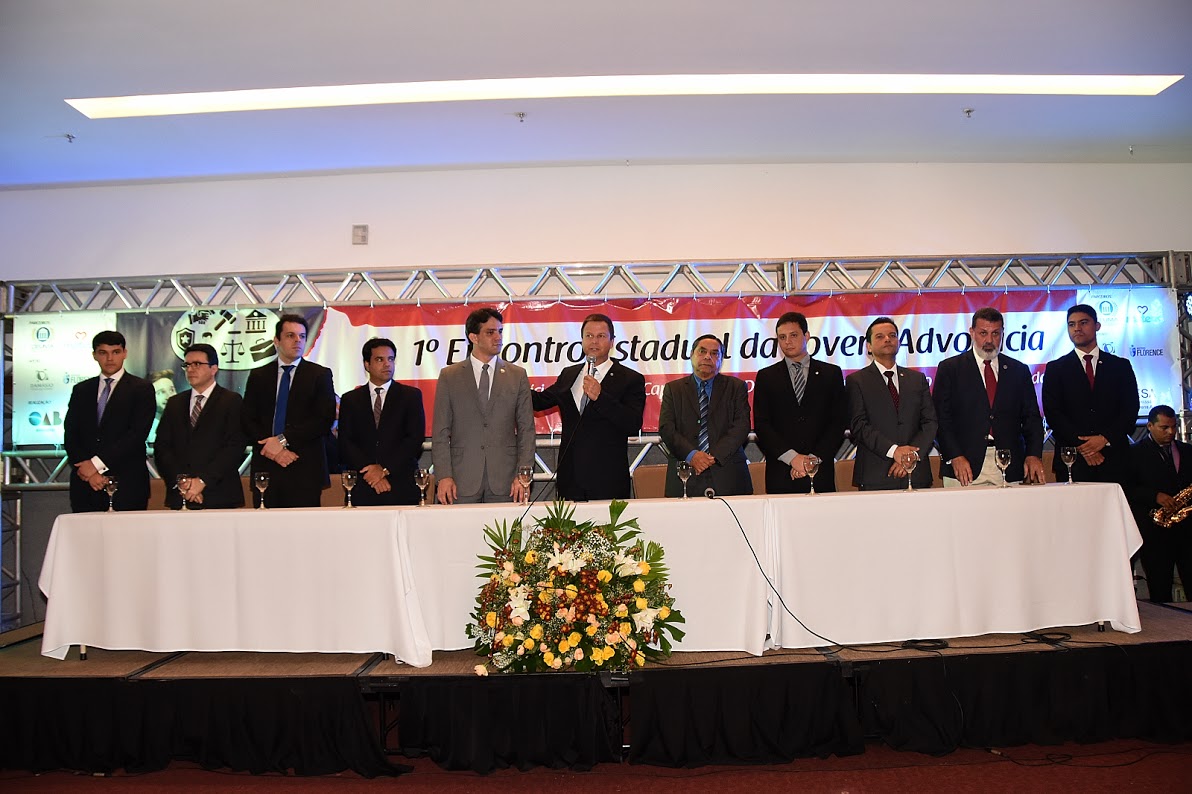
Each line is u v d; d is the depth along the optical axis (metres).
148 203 6.53
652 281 6.48
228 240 6.49
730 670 3.02
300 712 3.01
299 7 3.89
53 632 3.36
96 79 4.61
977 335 4.86
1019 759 3.01
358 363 6.05
